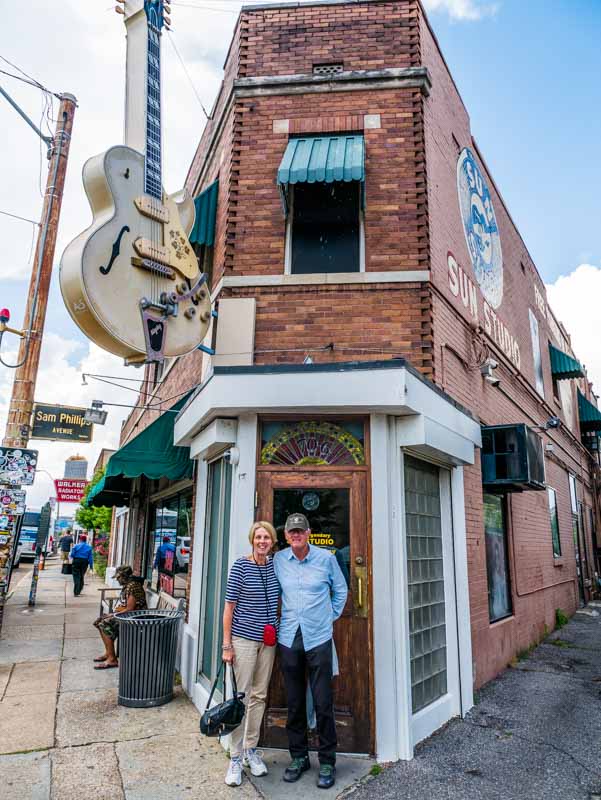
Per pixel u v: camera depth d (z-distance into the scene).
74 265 5.04
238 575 4.64
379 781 4.48
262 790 4.26
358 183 7.05
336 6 7.70
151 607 9.82
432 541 6.24
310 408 5.28
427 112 7.41
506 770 4.77
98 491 11.01
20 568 28.12
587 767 4.87
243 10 7.81
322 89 7.32
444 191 7.76
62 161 9.68
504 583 9.12
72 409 9.49
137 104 6.00
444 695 6.05
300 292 6.60
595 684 7.48
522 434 7.85
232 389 5.30
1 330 9.02
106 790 4.14
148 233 5.65
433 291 6.70
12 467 8.88
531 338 12.77
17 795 4.00
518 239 12.34
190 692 6.30
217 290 6.83
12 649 8.48
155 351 5.48
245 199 7.01
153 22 6.27
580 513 17.89
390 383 5.11
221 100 8.31
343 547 5.26
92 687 6.63
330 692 4.51
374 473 5.32
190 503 7.66
